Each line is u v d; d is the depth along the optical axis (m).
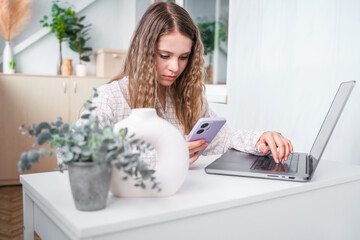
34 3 3.53
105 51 3.46
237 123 2.44
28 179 0.91
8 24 3.32
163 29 1.14
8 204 2.62
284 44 2.00
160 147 0.75
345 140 1.62
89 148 0.61
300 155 1.26
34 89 3.12
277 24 2.06
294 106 1.93
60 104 3.21
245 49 2.34
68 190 0.81
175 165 0.75
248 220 0.81
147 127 0.74
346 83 1.08
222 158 1.14
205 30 3.03
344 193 1.01
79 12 3.76
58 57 3.68
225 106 2.60
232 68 2.49
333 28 1.69
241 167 1.00
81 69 3.53
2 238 1.99
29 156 0.59
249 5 2.29
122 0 3.91
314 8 1.80
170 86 1.38
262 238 0.84
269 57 2.12
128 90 1.27
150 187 0.75
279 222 0.87
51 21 3.63
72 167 0.65
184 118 1.39
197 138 0.99
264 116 2.17
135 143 0.65
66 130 0.64
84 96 3.28
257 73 2.23
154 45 1.17
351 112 1.59
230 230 0.78
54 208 0.70
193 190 0.82
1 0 3.31
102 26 3.89
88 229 0.60
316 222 0.96
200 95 1.38
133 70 1.27
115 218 0.64
